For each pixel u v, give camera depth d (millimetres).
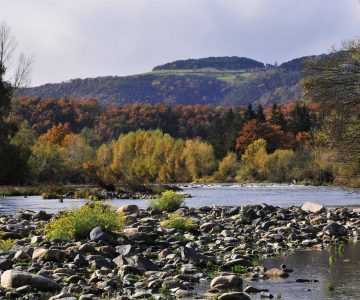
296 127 115125
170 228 17141
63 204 35625
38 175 63344
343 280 10180
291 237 16109
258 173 93625
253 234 17109
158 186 55625
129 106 167750
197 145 100688
